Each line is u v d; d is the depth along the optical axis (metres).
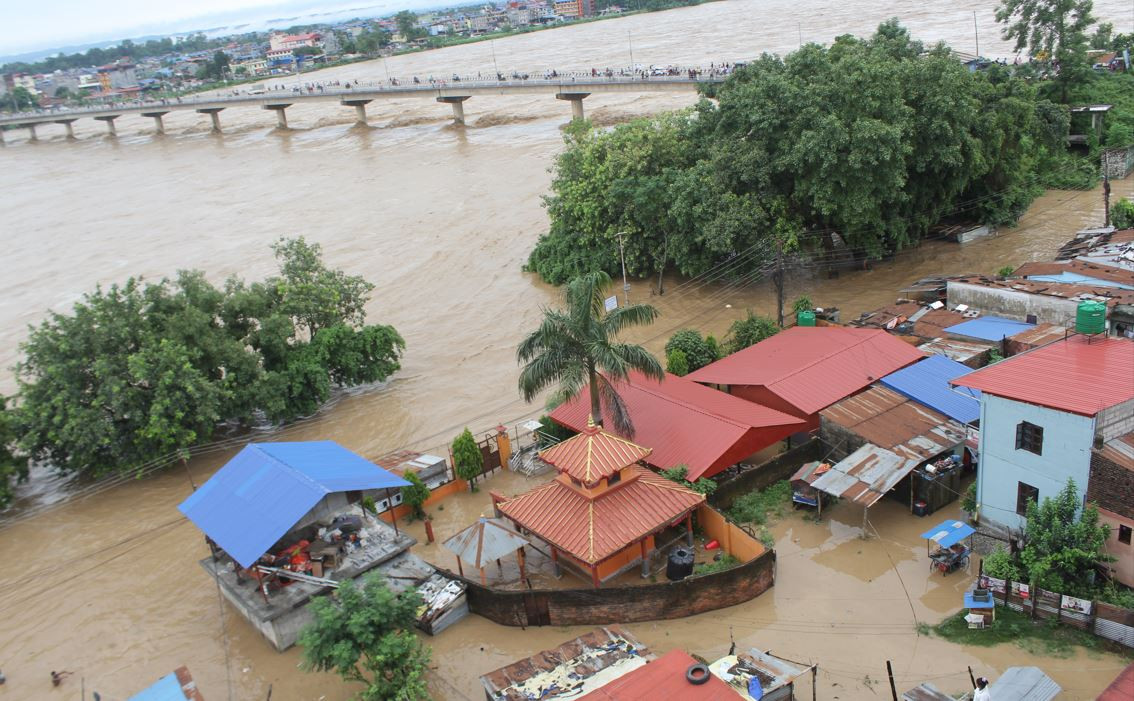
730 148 57.47
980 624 26.78
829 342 43.75
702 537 33.38
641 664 25.12
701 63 144.12
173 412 43.16
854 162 50.97
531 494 32.47
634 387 40.84
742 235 55.75
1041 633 26.17
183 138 179.62
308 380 48.91
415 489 36.69
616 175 62.00
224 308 48.88
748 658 25.41
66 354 43.47
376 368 51.19
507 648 28.80
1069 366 29.55
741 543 31.14
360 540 32.16
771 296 59.66
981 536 30.58
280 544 31.28
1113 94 89.75
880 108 52.78
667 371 45.69
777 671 24.64
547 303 63.69
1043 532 26.52
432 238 82.12
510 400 49.00
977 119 60.06
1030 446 28.34
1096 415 26.06
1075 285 45.34
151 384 43.69
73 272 84.38
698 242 58.12
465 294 67.50
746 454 36.00
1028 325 43.78
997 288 46.25
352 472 32.03
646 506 30.83
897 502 34.72
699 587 28.92
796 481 34.47
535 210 86.38
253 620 30.59
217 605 33.56
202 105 178.88
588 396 40.91
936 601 28.59
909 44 67.81
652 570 31.77
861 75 52.00
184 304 46.94
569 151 67.88
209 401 43.78
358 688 27.53
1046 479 28.14
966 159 59.34
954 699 22.92
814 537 33.00
